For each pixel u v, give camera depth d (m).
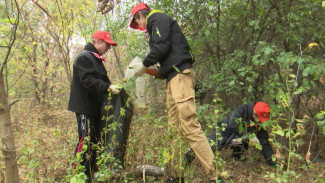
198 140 2.55
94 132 2.97
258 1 3.51
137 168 2.76
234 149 3.53
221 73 3.45
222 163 2.53
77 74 2.85
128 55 4.61
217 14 3.71
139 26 3.01
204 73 4.43
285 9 3.39
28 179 2.65
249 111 3.19
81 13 5.82
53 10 5.42
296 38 3.16
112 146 2.68
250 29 3.75
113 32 4.83
